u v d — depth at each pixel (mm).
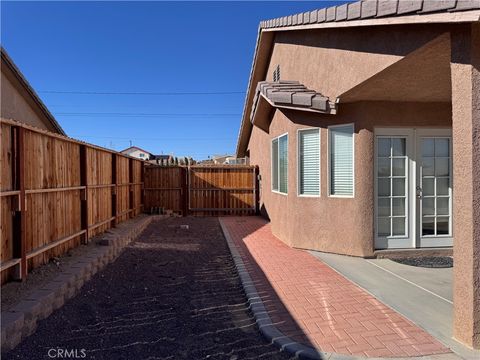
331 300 5039
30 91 11727
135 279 6324
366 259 7234
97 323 4453
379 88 6215
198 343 3967
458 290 3771
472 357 3482
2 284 4680
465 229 3635
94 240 7793
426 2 3598
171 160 18625
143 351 3771
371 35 5418
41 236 5629
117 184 10281
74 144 7043
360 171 7207
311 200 8008
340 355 3543
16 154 4855
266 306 4848
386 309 4688
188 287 5949
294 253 7855
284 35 10273
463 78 3562
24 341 3842
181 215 15664
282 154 9531
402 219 7520
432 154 7555
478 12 3201
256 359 3619
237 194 15930
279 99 7672
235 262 7191
